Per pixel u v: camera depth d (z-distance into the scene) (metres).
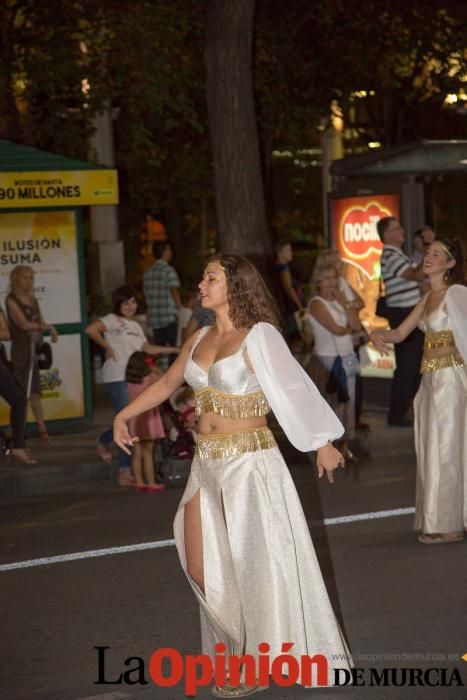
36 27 19.84
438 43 22.77
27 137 21.17
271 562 5.73
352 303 12.73
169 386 6.16
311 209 34.38
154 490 11.69
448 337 8.92
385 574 8.08
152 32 19.94
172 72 20.52
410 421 14.40
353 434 12.68
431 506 8.86
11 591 8.10
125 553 9.09
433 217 16.69
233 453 5.77
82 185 14.35
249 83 15.27
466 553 8.61
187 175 25.84
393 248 14.07
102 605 7.65
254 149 15.34
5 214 14.23
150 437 11.52
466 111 24.59
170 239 30.52
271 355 5.75
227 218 15.38
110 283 22.16
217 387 5.80
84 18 19.67
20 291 13.65
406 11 22.20
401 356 14.28
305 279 32.44
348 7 22.00
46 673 6.34
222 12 14.97
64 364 14.76
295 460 12.98
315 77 22.69
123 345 12.01
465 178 16.33
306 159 32.47
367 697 5.75
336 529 9.59
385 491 11.21
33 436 14.42
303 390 5.75
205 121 23.56
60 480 12.27
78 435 14.38
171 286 17.45
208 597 5.75
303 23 21.70
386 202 15.18
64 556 9.08
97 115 21.17
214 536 5.77
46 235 14.52
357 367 12.52
